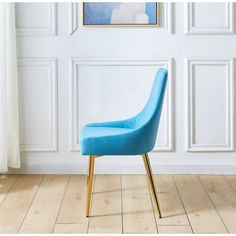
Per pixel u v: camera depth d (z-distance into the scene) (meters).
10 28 3.46
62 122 3.66
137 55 3.60
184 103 3.65
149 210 2.89
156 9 3.55
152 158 3.68
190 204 3.00
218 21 3.58
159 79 2.83
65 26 3.58
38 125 3.65
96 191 3.25
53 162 3.68
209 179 3.54
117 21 3.56
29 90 3.62
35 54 3.59
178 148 3.68
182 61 3.61
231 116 3.64
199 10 3.57
